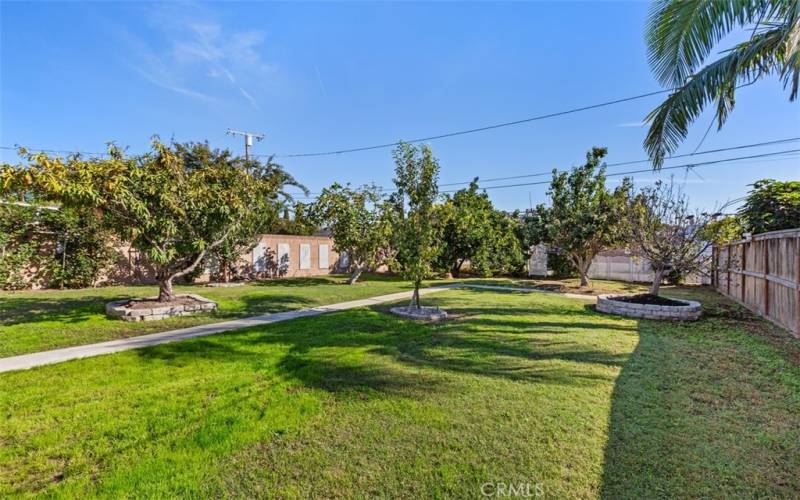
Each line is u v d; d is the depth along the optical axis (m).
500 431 3.14
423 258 8.80
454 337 6.38
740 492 2.40
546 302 10.65
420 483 2.47
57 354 5.38
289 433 3.12
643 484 2.47
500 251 19.48
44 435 3.09
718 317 8.52
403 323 7.54
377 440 3.00
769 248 8.14
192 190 7.92
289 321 7.76
